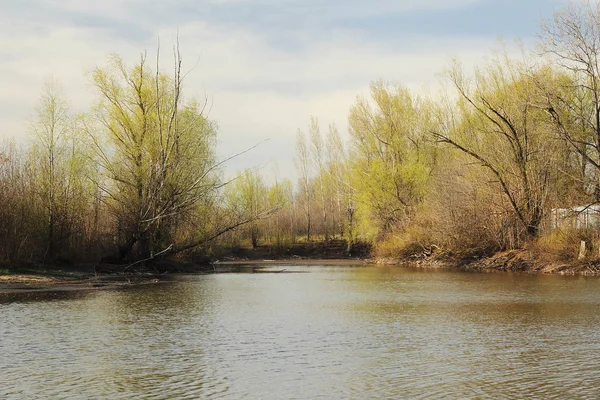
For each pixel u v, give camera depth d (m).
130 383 13.60
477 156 47.59
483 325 20.80
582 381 13.65
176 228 46.50
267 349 17.06
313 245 87.19
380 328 20.31
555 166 44.22
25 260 37.16
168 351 16.81
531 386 13.29
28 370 14.66
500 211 49.03
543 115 46.22
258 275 44.66
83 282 35.00
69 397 12.62
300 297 29.17
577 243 41.56
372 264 61.84
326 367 15.03
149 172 41.88
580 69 40.56
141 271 43.59
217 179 46.81
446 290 31.80
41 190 39.09
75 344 17.64
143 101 42.69
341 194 84.81
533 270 43.47
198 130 44.69
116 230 43.41
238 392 12.97
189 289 32.75
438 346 17.39
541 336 18.75
